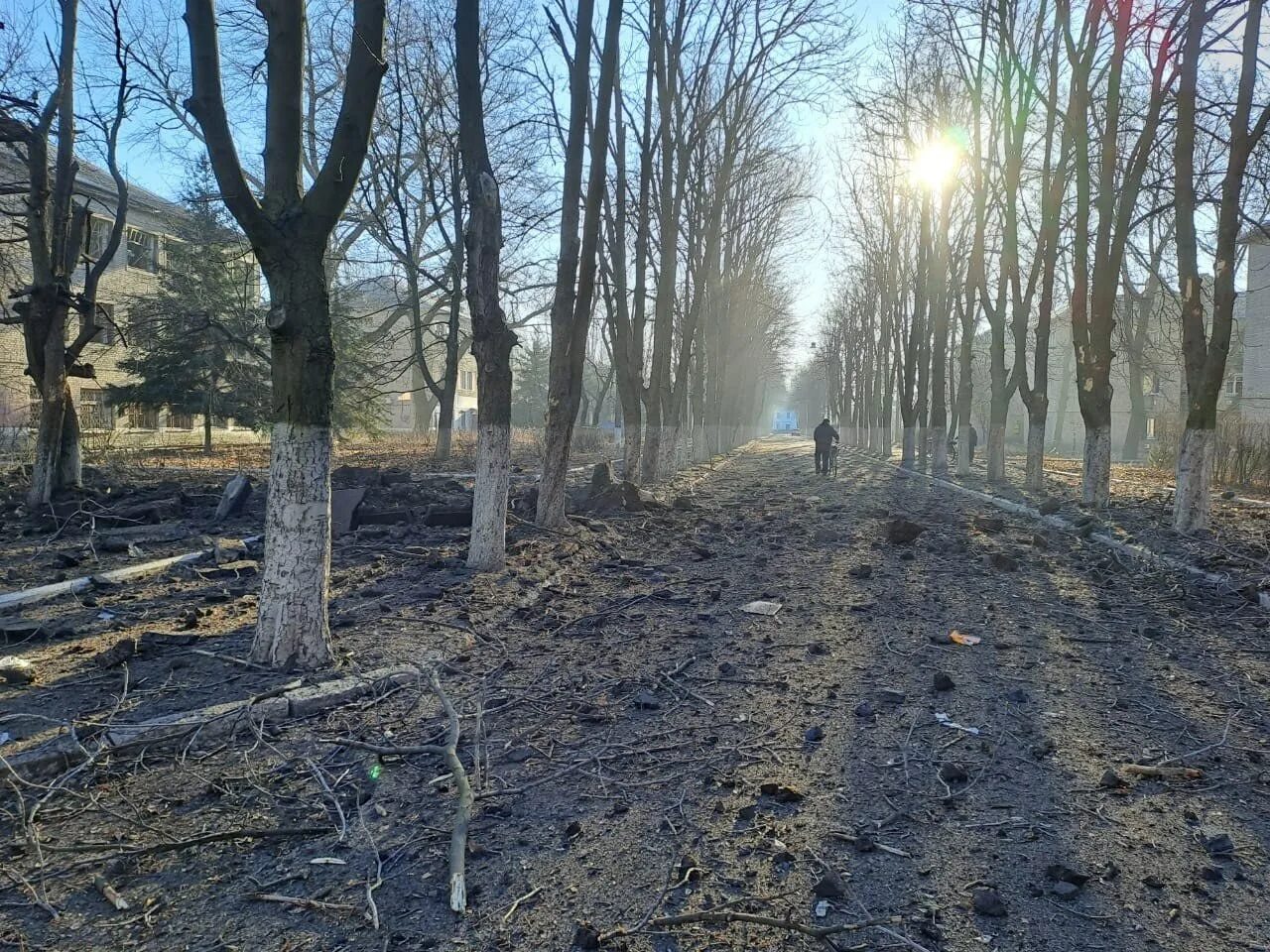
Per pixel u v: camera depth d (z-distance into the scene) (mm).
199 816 3721
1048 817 3709
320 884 3203
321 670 5473
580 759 4332
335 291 26406
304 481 5543
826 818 3691
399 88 20484
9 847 3451
